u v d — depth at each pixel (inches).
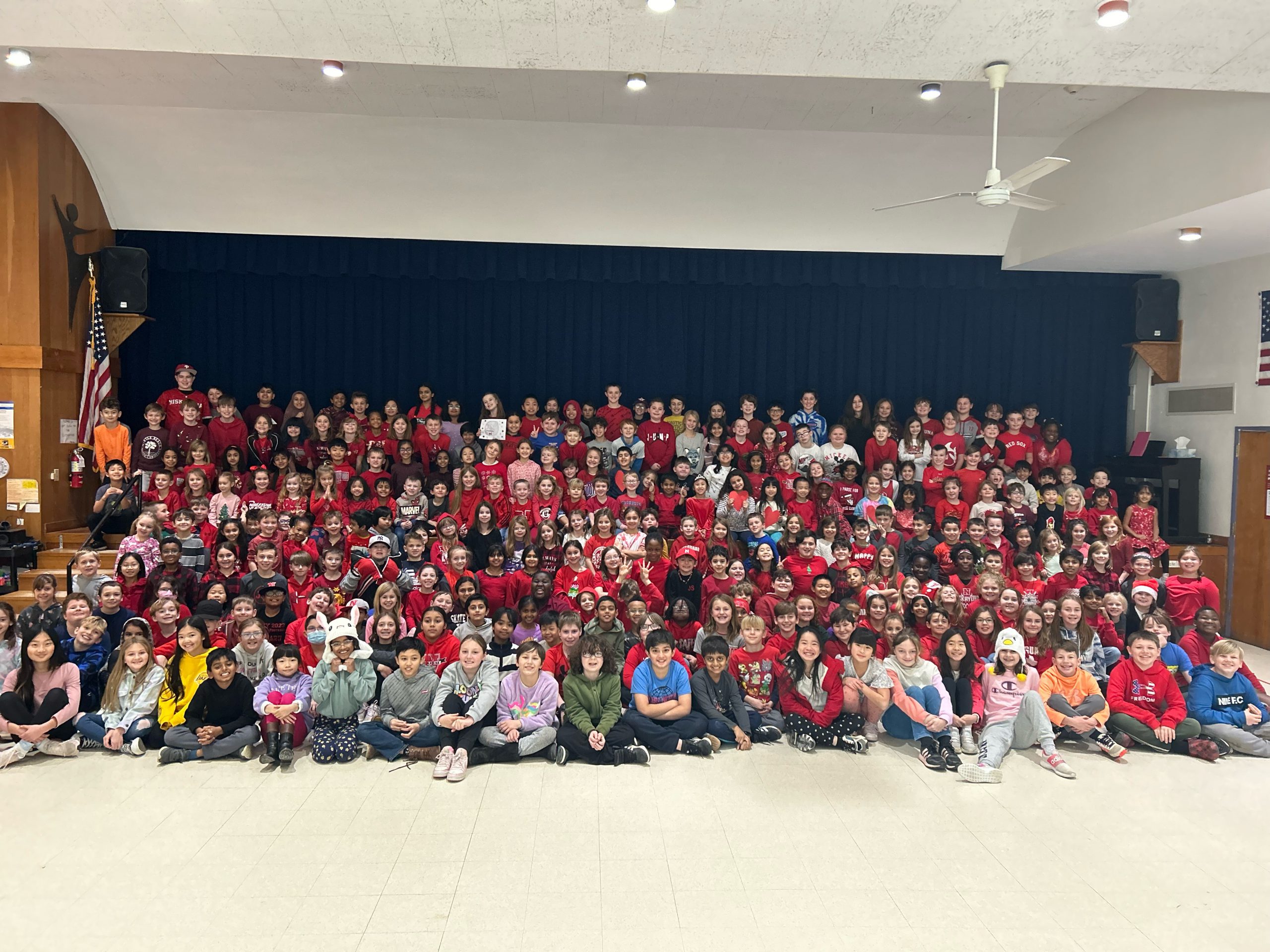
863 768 192.1
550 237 339.0
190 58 267.6
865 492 309.0
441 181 328.8
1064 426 384.2
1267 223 272.4
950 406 382.9
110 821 161.9
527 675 195.0
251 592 233.8
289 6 169.6
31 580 286.4
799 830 161.0
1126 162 287.7
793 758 197.3
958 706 204.1
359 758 194.9
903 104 294.2
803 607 225.1
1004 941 126.3
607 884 140.3
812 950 123.6
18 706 193.0
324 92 294.8
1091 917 133.0
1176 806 173.9
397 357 366.0
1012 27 176.1
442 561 255.9
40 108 300.0
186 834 156.6
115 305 327.0
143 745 196.1
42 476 303.1
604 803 171.5
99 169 322.7
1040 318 381.4
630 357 371.6
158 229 333.1
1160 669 206.5
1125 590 258.5
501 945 123.6
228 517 285.6
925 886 141.3
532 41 184.7
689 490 315.0
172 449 301.7
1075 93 278.7
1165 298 356.8
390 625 209.6
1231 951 124.9
